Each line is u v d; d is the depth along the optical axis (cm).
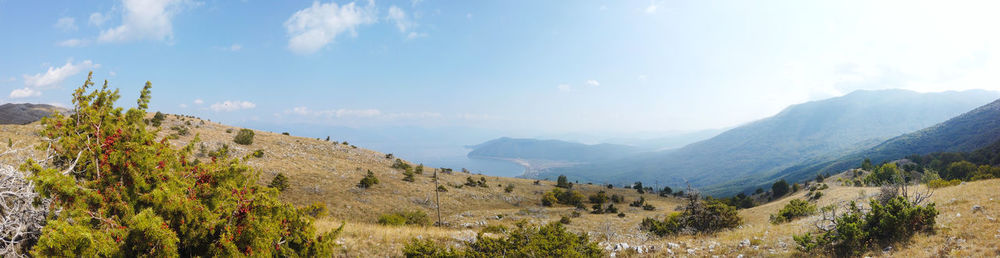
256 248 618
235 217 622
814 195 5469
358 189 4947
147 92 654
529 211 5675
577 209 6397
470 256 971
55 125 571
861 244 1162
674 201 8981
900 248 1064
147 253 525
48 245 432
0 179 530
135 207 571
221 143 5566
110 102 617
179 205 558
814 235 1510
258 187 690
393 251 1251
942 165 9444
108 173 546
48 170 482
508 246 986
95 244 469
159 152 628
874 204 1219
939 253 951
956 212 1409
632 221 4450
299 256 759
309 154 6725
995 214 1214
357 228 1576
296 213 770
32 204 554
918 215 1158
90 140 572
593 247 1112
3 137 2975
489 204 6047
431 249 1004
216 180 657
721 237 1769
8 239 532
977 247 916
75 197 504
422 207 4891
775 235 1655
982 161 9312
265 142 6750
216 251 574
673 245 1464
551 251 953
